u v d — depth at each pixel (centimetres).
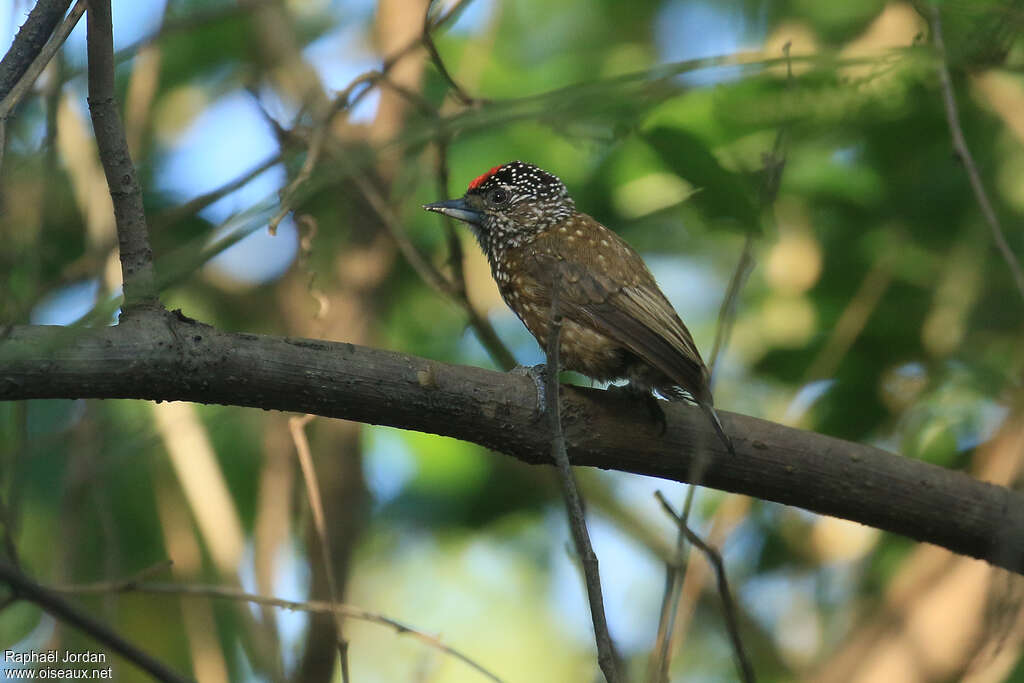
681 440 821
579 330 965
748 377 1209
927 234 1095
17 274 922
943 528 850
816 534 1245
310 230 986
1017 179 1079
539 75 1258
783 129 820
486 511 1297
